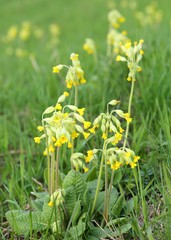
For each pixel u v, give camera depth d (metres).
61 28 13.82
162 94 4.71
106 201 3.37
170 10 9.49
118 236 3.33
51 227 3.38
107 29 11.39
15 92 6.46
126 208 3.48
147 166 3.83
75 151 4.18
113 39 5.96
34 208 3.78
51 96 5.70
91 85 5.40
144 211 3.26
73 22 14.36
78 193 3.37
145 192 3.43
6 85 7.14
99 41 9.23
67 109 4.73
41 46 11.38
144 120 4.32
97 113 4.94
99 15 14.54
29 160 4.25
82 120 3.19
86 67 5.80
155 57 5.37
